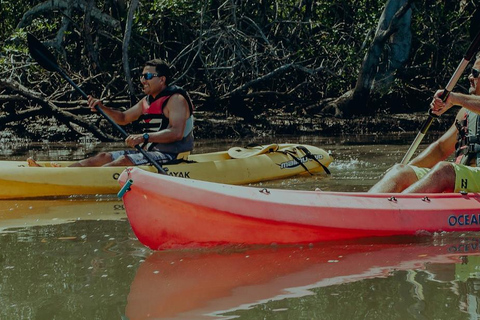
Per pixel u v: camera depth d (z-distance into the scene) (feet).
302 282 11.18
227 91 47.78
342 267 12.02
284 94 47.26
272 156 24.00
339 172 24.77
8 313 10.03
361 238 13.94
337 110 47.98
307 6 52.47
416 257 12.59
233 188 13.66
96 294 10.80
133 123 41.68
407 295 10.44
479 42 15.55
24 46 43.45
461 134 15.85
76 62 48.80
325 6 53.93
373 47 47.14
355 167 25.95
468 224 14.51
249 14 52.44
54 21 48.67
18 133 40.88
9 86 38.96
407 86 51.96
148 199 12.91
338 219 13.74
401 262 12.26
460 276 11.34
